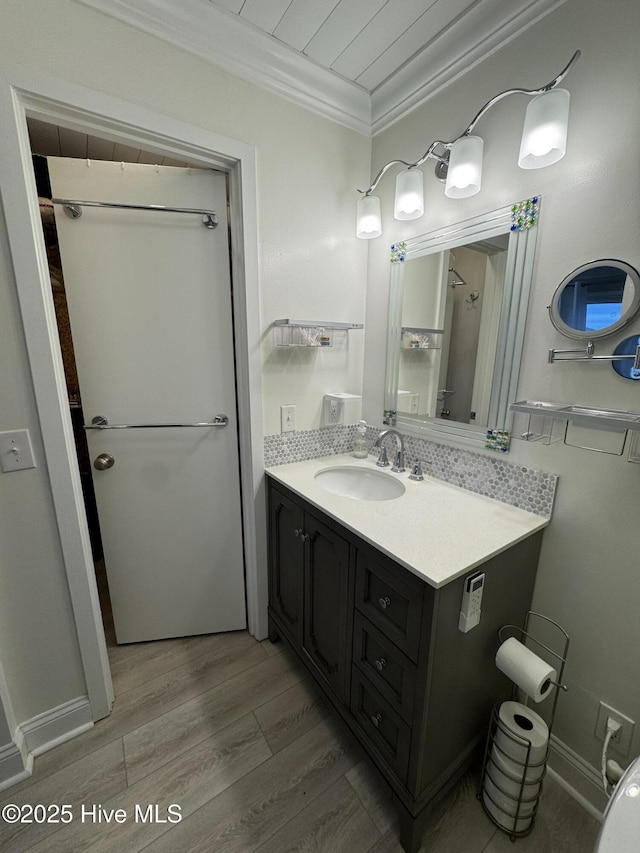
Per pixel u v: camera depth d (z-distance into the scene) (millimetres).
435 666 939
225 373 1568
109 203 1289
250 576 1769
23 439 1108
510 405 1144
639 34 888
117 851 1029
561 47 1028
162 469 1577
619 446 1014
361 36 1254
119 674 1588
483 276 1294
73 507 1212
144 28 1116
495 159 1217
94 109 1081
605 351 1019
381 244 1695
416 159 1489
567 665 1204
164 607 1729
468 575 951
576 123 1020
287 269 1536
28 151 1038
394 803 1060
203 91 1242
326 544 1280
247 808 1126
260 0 1118
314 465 1687
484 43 1190
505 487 1297
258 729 1359
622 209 953
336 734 1346
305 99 1446
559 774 1240
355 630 1177
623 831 593
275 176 1440
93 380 1420
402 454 1607
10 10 950
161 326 1453
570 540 1149
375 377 1799
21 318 1054
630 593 1038
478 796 1165
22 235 1018
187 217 1398
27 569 1182
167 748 1293
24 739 1240
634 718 1067
